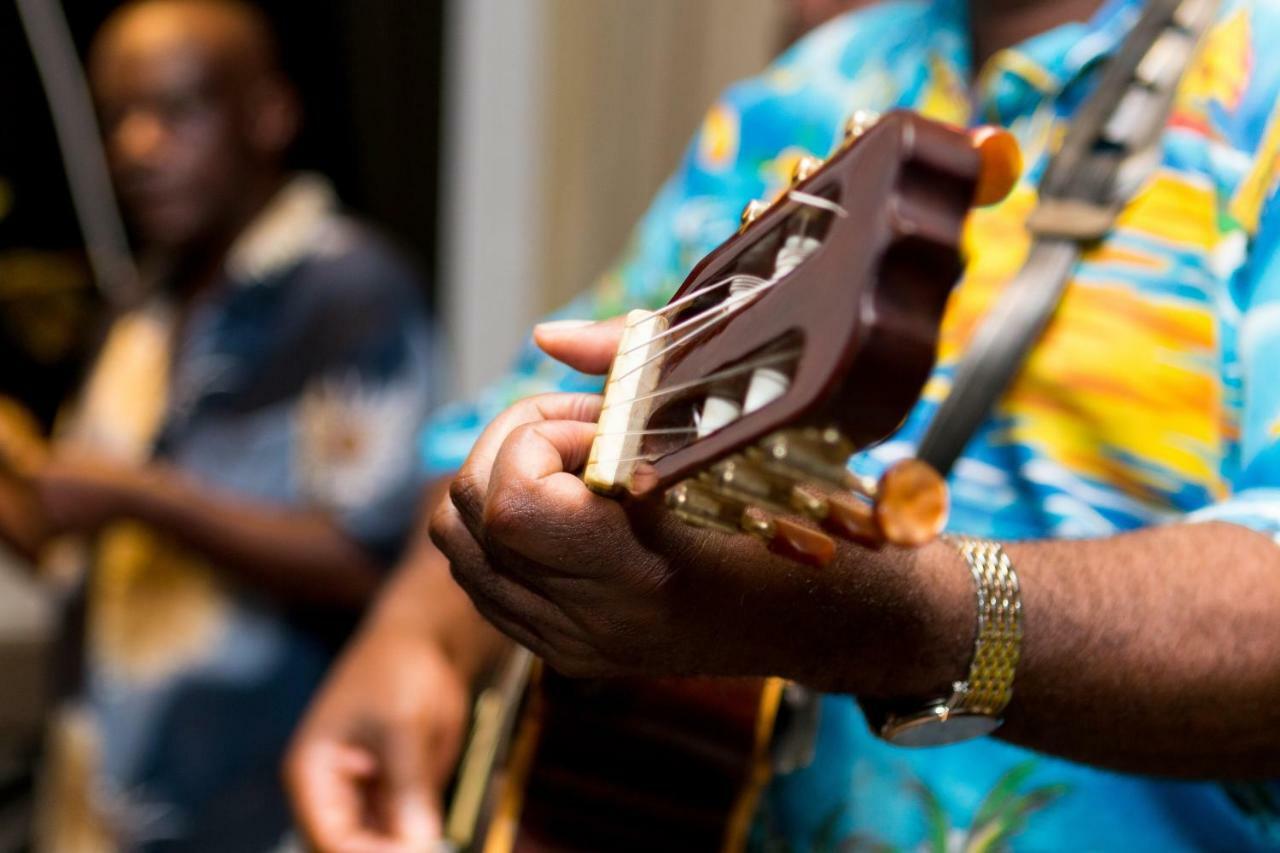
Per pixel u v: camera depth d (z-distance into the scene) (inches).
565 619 19.4
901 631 19.5
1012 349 28.7
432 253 100.0
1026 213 30.9
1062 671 20.3
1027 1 33.7
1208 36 29.8
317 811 38.9
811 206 16.4
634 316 20.0
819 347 14.3
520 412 20.1
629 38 92.4
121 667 64.0
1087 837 28.2
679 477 16.0
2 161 84.4
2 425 69.9
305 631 64.6
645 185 94.7
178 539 62.1
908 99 36.0
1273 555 21.5
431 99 98.5
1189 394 27.9
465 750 41.1
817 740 30.7
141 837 63.8
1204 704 20.6
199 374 66.5
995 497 29.0
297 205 68.9
